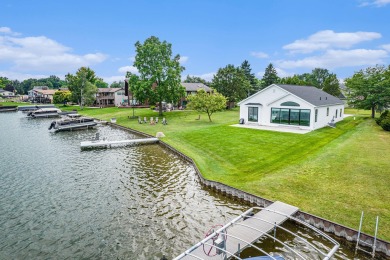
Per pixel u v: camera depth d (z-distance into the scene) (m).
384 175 18.41
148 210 16.59
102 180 22.09
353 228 12.91
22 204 17.81
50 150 33.72
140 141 36.34
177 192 19.23
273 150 26.58
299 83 86.19
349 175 18.80
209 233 13.62
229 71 76.88
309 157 23.39
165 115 62.34
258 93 40.53
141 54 58.59
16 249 13.01
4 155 31.25
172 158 28.48
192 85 85.25
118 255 12.41
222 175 21.06
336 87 76.56
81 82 94.38
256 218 13.73
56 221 15.52
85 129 51.66
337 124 41.00
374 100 45.28
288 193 16.94
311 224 14.10
